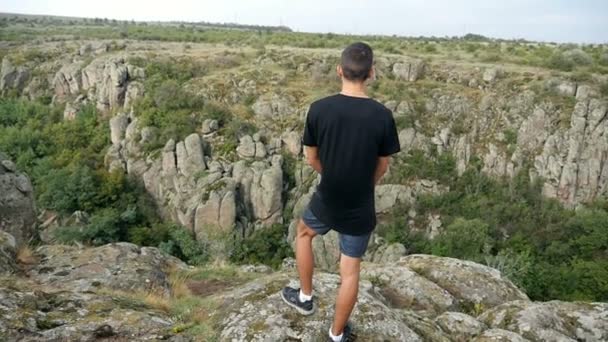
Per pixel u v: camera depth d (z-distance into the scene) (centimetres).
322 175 432
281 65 7100
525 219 5184
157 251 1034
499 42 11794
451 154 5884
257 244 5103
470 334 664
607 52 7812
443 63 6988
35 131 6769
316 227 473
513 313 719
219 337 541
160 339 546
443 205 5366
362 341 528
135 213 5362
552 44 10625
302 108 5950
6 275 757
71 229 4816
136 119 6125
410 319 634
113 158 6069
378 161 425
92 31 12838
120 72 6719
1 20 17175
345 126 404
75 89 7506
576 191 5572
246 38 10862
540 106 5912
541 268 4225
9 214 1237
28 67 8169
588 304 804
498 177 5756
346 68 409
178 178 5541
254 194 5344
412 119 5969
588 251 4544
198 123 5912
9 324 527
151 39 10581
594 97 5775
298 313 546
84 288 760
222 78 6669
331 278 639
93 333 544
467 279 884
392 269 885
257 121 5991
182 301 684
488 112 6116
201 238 5119
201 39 10694
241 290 646
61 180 5538
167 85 6269
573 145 5603
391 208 5319
